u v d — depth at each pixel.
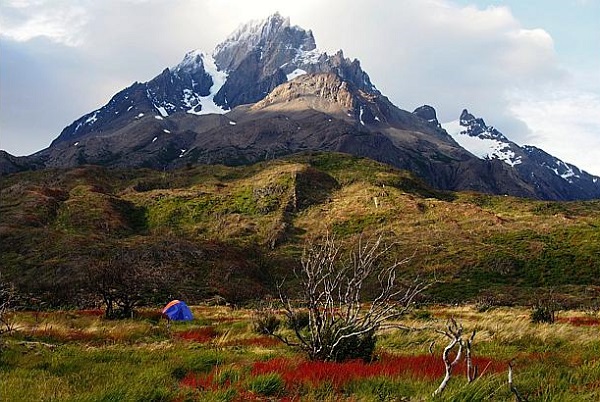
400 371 9.61
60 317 26.42
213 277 70.88
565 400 6.93
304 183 138.88
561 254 82.12
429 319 23.64
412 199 129.75
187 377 9.75
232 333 20.05
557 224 107.19
